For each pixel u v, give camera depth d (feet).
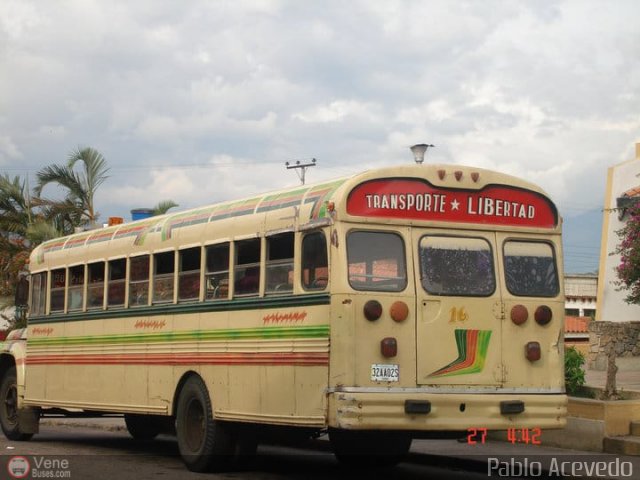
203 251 39.45
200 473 38.86
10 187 95.20
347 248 32.35
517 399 33.63
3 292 93.86
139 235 44.01
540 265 35.50
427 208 33.94
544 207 35.99
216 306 38.19
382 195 33.27
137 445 52.01
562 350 35.09
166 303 41.50
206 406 38.32
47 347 50.98
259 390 35.24
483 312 33.99
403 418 31.83
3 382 55.57
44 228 91.30
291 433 37.06
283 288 34.81
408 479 37.83
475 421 32.86
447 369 33.06
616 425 42.32
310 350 32.78
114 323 45.11
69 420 70.54
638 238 72.59
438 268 33.63
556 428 34.19
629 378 67.31
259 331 35.58
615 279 86.07
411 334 32.76
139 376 42.83
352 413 31.19
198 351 39.01
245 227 37.09
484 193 34.96
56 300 50.83
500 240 34.91
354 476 38.78
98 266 47.16
